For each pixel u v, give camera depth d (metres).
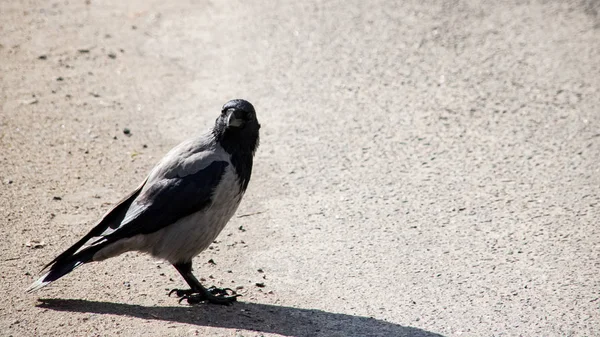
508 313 8.97
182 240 9.05
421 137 13.63
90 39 17.50
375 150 13.25
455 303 9.19
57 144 13.27
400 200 11.73
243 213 11.44
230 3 19.58
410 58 16.62
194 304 9.13
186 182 8.98
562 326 8.71
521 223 11.02
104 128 13.89
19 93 14.98
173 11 19.12
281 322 8.73
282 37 17.61
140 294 9.34
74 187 11.95
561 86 15.32
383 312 8.99
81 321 8.57
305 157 13.06
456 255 10.26
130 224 8.89
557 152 13.02
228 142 9.30
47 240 10.45
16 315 8.67
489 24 18.09
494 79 15.67
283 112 14.56
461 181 12.23
